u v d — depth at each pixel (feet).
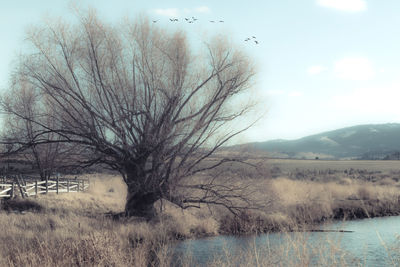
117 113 64.80
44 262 30.12
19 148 69.10
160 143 63.21
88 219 61.36
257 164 67.21
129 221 60.64
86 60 65.26
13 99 69.72
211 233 58.80
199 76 66.59
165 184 64.80
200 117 64.95
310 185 89.35
